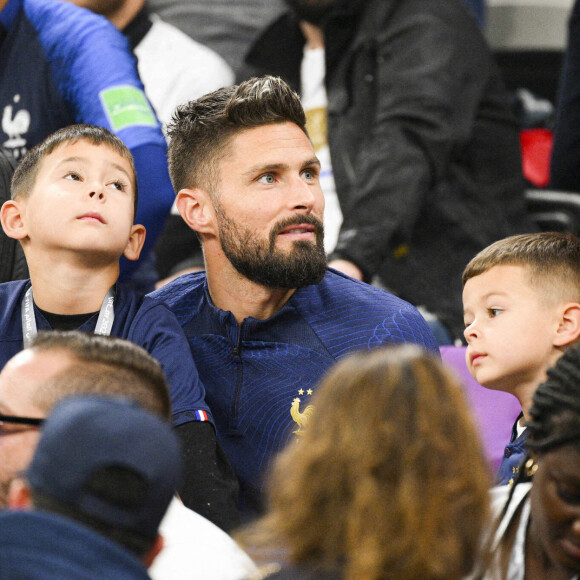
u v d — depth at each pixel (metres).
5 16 8.61
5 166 6.97
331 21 10.87
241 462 6.13
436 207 10.65
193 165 6.34
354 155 10.72
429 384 3.63
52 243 5.75
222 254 6.30
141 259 7.93
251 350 6.28
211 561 4.81
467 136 10.60
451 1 10.99
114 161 5.91
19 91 8.57
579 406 4.04
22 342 5.88
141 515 3.31
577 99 11.34
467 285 6.15
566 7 16.00
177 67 12.45
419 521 3.49
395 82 10.55
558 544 4.07
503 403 6.90
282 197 6.09
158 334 5.91
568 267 5.94
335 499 3.56
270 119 6.18
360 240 9.96
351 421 3.60
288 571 3.65
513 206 11.13
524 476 4.89
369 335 6.26
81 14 8.58
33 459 3.35
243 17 13.79
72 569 3.12
